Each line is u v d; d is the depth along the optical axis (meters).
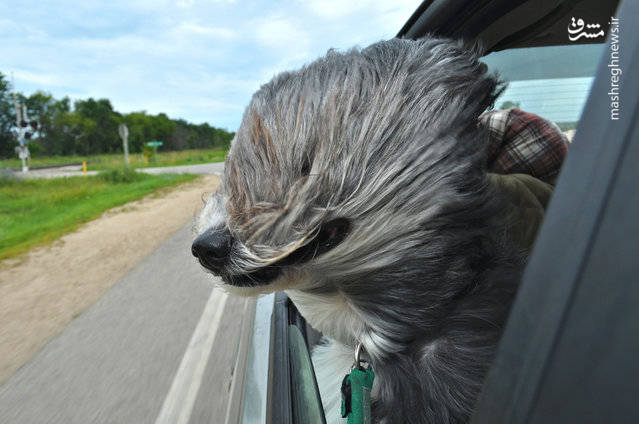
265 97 0.77
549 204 0.41
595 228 0.37
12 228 11.41
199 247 0.73
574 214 0.39
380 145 0.67
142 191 18.16
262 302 1.77
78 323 4.70
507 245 0.95
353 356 1.09
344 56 0.78
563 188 0.40
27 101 73.06
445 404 0.77
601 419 0.36
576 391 0.37
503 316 0.81
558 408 0.39
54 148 79.12
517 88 1.61
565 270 0.39
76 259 7.62
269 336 1.42
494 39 1.43
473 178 0.73
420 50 0.75
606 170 0.36
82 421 3.00
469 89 0.73
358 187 0.66
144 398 3.21
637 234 0.34
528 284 0.42
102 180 22.88
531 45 1.52
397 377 0.80
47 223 11.79
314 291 0.83
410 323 0.77
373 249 0.70
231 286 0.78
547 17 1.33
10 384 3.53
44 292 5.87
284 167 0.69
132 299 5.32
